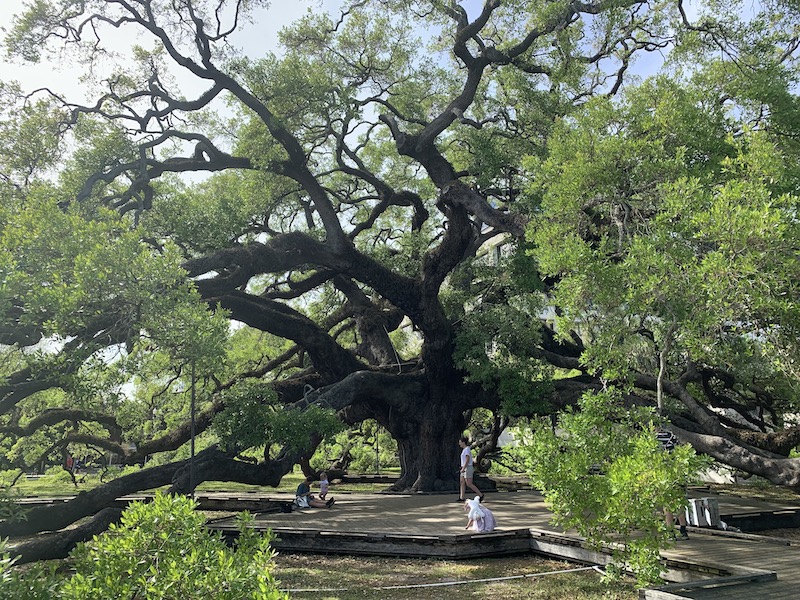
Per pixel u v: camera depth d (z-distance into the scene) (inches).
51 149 683.4
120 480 545.0
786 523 554.3
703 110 479.5
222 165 788.6
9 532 474.9
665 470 263.1
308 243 750.5
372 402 847.1
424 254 832.3
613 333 361.1
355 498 731.4
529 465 297.6
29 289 387.2
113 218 447.2
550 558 417.4
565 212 420.5
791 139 530.9
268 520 528.1
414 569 394.6
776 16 614.9
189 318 396.2
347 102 765.9
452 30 864.3
